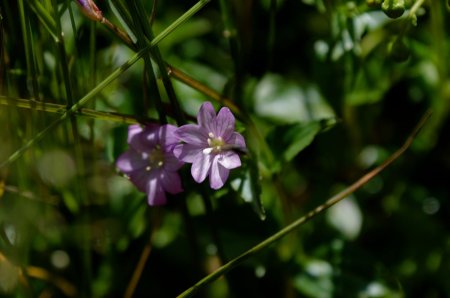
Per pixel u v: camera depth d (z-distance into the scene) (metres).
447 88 0.33
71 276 0.32
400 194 0.34
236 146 0.27
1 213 0.30
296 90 0.34
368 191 0.34
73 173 0.30
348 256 0.31
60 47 0.28
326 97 0.33
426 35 0.34
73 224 0.31
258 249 0.28
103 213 0.31
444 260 0.33
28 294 0.30
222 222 0.32
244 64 0.32
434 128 0.34
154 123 0.28
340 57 0.32
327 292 0.31
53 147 0.30
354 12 0.31
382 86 0.33
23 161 0.29
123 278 0.32
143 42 0.27
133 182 0.28
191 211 0.32
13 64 0.29
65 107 0.28
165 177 0.28
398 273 0.33
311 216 0.28
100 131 0.31
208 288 0.32
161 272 0.33
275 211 0.32
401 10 0.28
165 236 0.33
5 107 0.29
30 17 0.29
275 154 0.30
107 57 0.32
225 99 0.29
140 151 0.28
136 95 0.32
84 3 0.27
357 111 0.34
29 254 0.31
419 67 0.34
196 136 0.27
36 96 0.28
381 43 0.33
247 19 0.31
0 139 0.29
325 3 0.31
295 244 0.32
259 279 0.32
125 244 0.31
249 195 0.29
